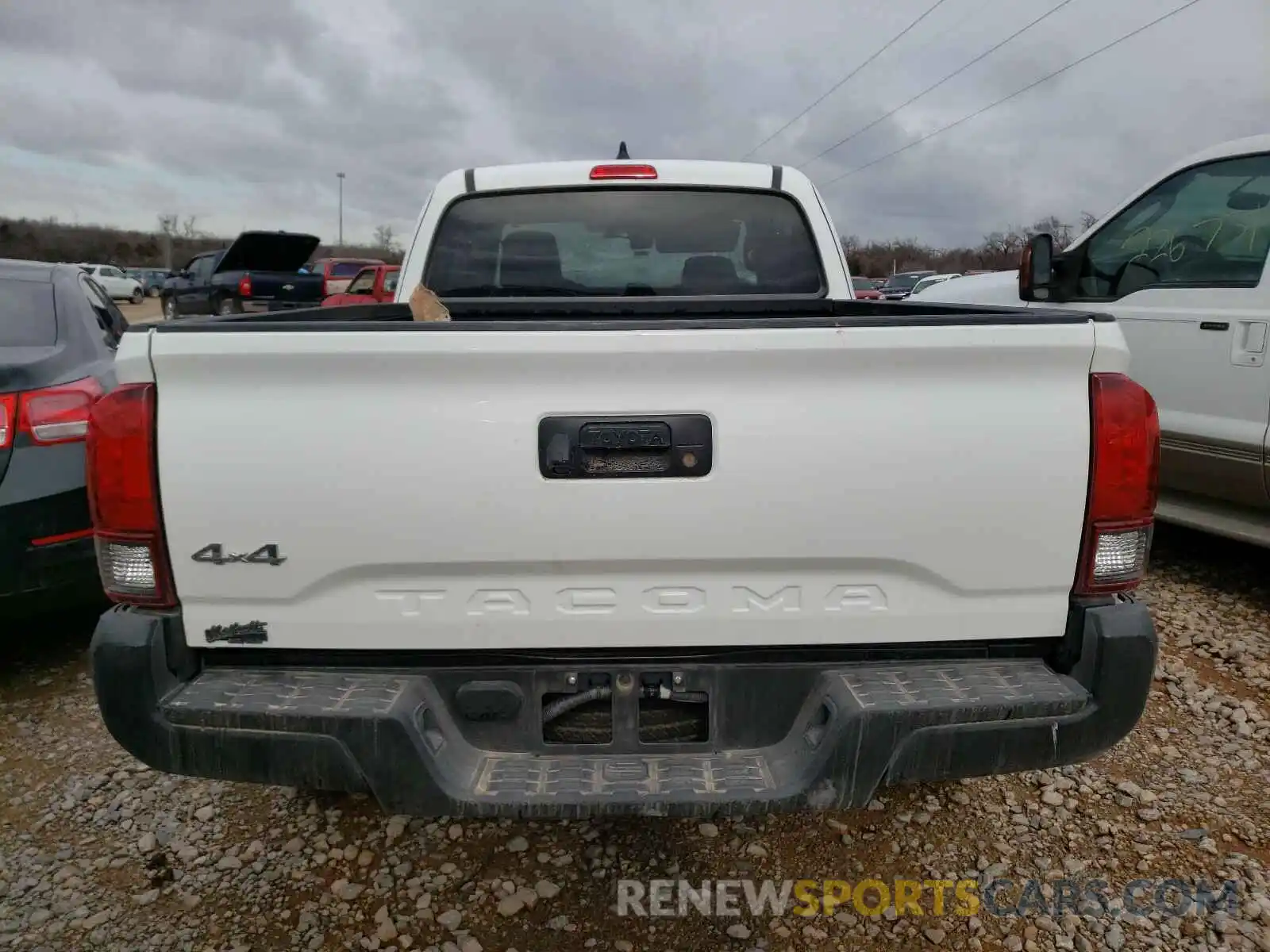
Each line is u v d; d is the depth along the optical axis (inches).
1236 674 147.1
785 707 82.1
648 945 92.1
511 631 79.1
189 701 76.3
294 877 102.7
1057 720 77.2
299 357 73.4
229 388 74.9
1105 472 76.8
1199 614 170.9
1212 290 172.1
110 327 182.2
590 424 74.9
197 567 76.9
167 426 75.1
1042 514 77.3
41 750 130.0
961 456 76.1
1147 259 190.7
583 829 111.0
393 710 75.6
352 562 76.6
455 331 73.0
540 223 151.3
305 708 75.5
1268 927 93.6
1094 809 113.3
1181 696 140.4
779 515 76.2
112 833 110.7
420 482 75.4
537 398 74.9
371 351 73.2
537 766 80.5
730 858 105.4
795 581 78.6
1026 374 75.9
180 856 106.3
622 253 152.8
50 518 136.2
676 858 105.3
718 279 153.7
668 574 78.2
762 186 149.8
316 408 74.9
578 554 76.6
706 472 75.7
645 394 74.8
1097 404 76.4
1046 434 76.3
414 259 152.0
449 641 79.4
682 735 83.8
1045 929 93.8
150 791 119.4
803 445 75.4
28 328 147.5
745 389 75.0
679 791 76.8
